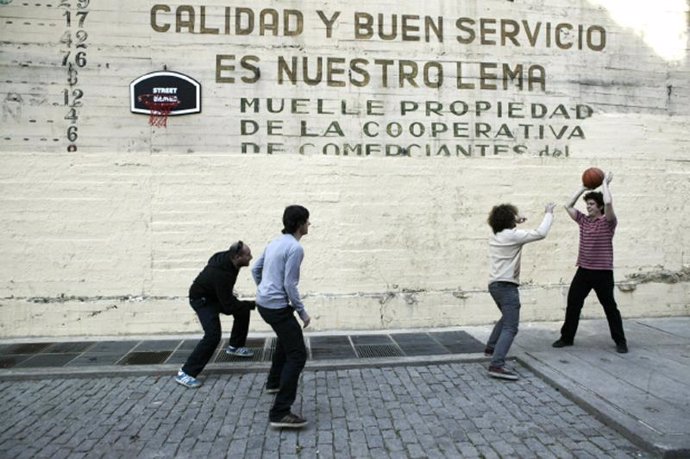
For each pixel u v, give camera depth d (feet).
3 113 22.75
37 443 12.82
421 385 16.96
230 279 17.26
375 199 24.41
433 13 25.14
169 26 23.68
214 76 23.84
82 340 22.21
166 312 23.20
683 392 15.55
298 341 13.93
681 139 26.55
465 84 25.23
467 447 12.60
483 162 25.14
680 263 26.45
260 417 14.49
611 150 26.14
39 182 22.85
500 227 17.99
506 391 16.37
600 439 12.98
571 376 17.03
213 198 23.66
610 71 26.32
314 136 24.27
